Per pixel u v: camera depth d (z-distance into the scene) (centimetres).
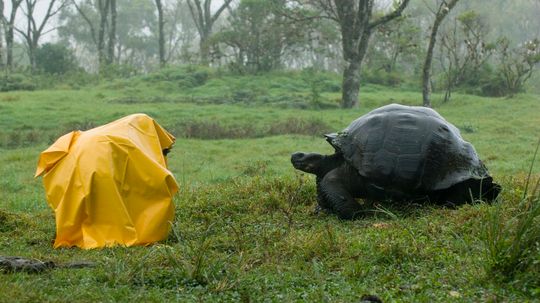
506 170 1211
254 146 1669
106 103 2577
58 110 2306
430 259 500
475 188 680
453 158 681
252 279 452
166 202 629
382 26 2769
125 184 625
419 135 681
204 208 751
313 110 2464
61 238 622
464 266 467
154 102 2638
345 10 2503
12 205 914
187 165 1391
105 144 628
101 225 618
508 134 1891
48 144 1714
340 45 4638
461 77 3066
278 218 708
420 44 3566
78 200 615
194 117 2202
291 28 3322
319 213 726
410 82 3344
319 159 747
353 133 715
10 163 1423
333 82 3172
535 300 387
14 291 408
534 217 452
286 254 532
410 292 419
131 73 3600
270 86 3030
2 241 646
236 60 3497
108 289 431
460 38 4422
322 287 422
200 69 3288
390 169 669
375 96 2828
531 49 2923
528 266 427
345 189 714
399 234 572
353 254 512
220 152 1595
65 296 412
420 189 673
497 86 3038
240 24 3394
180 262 488
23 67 3784
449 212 650
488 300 392
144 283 452
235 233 615
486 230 494
